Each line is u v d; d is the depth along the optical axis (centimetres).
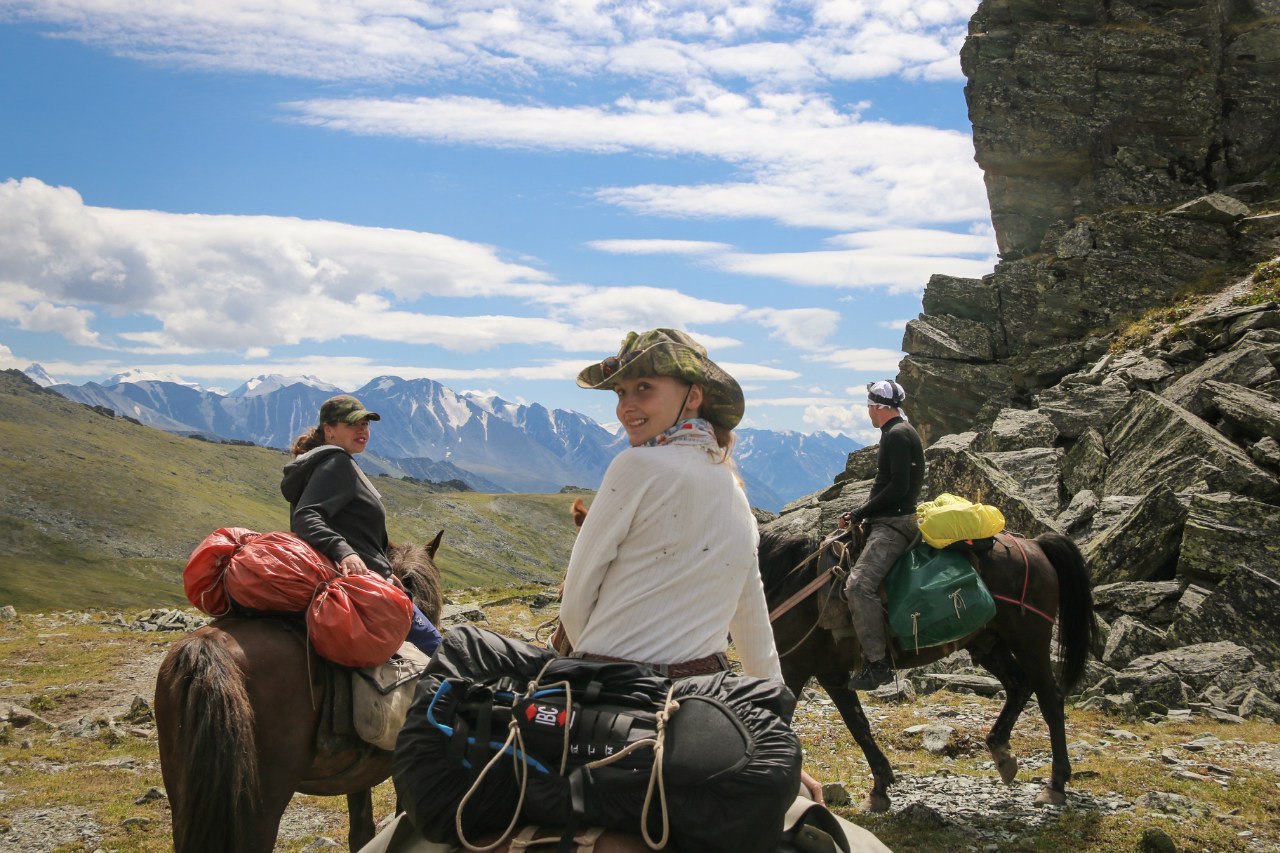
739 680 260
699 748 234
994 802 873
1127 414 2009
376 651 499
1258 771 925
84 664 1738
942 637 816
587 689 249
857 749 1099
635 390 299
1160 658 1281
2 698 1436
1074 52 3288
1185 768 938
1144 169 3228
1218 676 1230
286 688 481
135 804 972
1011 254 3366
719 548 282
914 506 878
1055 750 877
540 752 242
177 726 434
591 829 234
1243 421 1784
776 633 873
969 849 765
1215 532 1425
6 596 14088
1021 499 1675
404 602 516
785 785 234
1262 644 1298
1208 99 3192
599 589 287
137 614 2503
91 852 846
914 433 859
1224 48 3294
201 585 518
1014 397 2909
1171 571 1510
